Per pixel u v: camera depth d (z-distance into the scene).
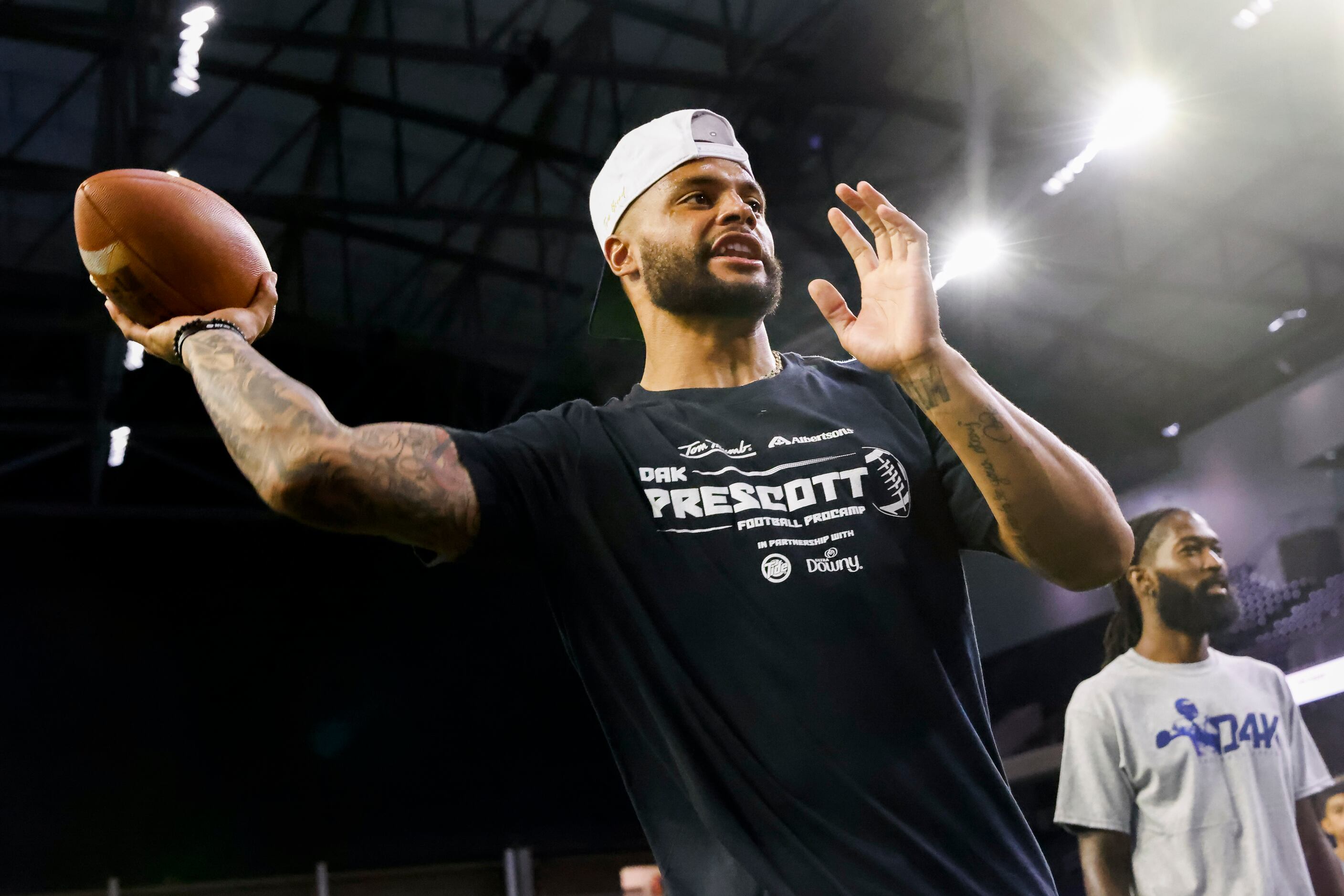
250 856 12.56
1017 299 11.52
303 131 9.89
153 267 1.49
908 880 1.18
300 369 12.67
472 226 11.11
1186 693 2.63
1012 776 6.47
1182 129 9.17
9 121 9.43
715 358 1.57
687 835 1.29
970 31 8.90
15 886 11.72
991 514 1.36
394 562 14.10
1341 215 9.93
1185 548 2.72
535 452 1.43
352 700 13.48
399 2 8.74
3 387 11.85
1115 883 2.58
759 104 9.63
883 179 9.98
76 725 12.55
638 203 1.60
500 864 12.18
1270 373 10.88
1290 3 8.22
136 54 8.06
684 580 1.33
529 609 14.38
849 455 1.40
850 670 1.26
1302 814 2.61
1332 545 9.40
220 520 13.47
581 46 9.27
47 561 12.95
